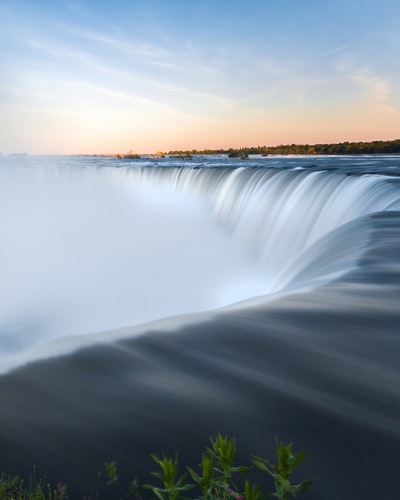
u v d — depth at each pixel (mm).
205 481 1530
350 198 17703
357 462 3148
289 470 1466
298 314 5988
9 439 3314
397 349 4961
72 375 4359
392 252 8867
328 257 9922
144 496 2744
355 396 4020
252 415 3680
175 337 5297
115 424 3510
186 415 3656
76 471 2982
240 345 5074
